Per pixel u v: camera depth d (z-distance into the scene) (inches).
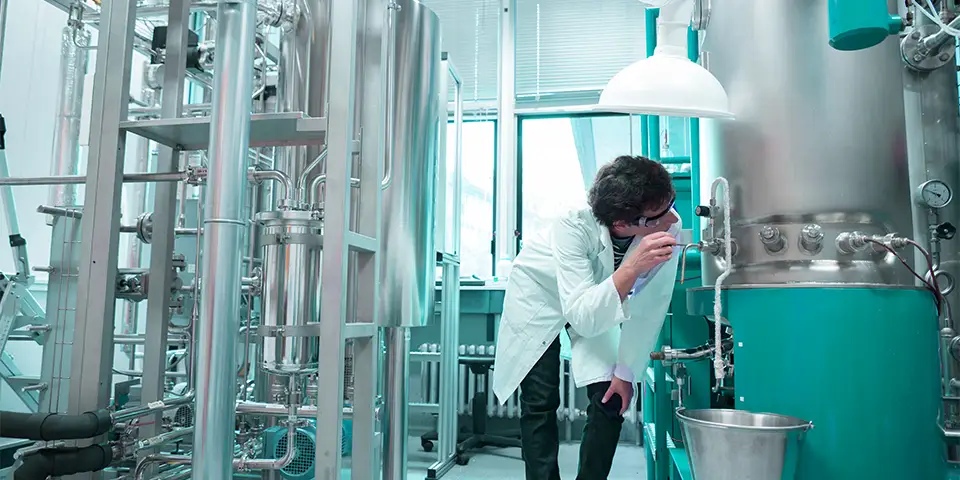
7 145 120.1
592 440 59.5
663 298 60.9
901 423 48.8
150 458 59.0
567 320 60.0
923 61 60.9
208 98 106.6
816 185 52.4
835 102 52.5
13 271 118.5
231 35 51.4
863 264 51.5
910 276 52.8
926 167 61.8
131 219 117.4
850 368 49.1
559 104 174.7
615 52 168.9
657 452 80.4
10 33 120.6
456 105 141.6
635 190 54.4
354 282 73.3
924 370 50.1
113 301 60.3
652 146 94.8
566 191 174.7
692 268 80.0
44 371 87.2
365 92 62.0
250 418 71.3
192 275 95.2
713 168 60.4
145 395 65.3
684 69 54.0
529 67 172.7
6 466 90.7
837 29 41.9
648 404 96.7
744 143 56.0
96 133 60.7
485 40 173.5
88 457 53.0
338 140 52.5
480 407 143.6
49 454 52.0
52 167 99.6
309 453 79.6
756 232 54.9
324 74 69.6
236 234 51.0
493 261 172.1
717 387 54.7
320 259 57.0
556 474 59.4
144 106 106.6
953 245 61.5
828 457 48.9
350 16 53.4
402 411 85.5
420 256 84.6
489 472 122.3
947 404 59.0
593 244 60.9
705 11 62.5
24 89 123.6
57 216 89.2
